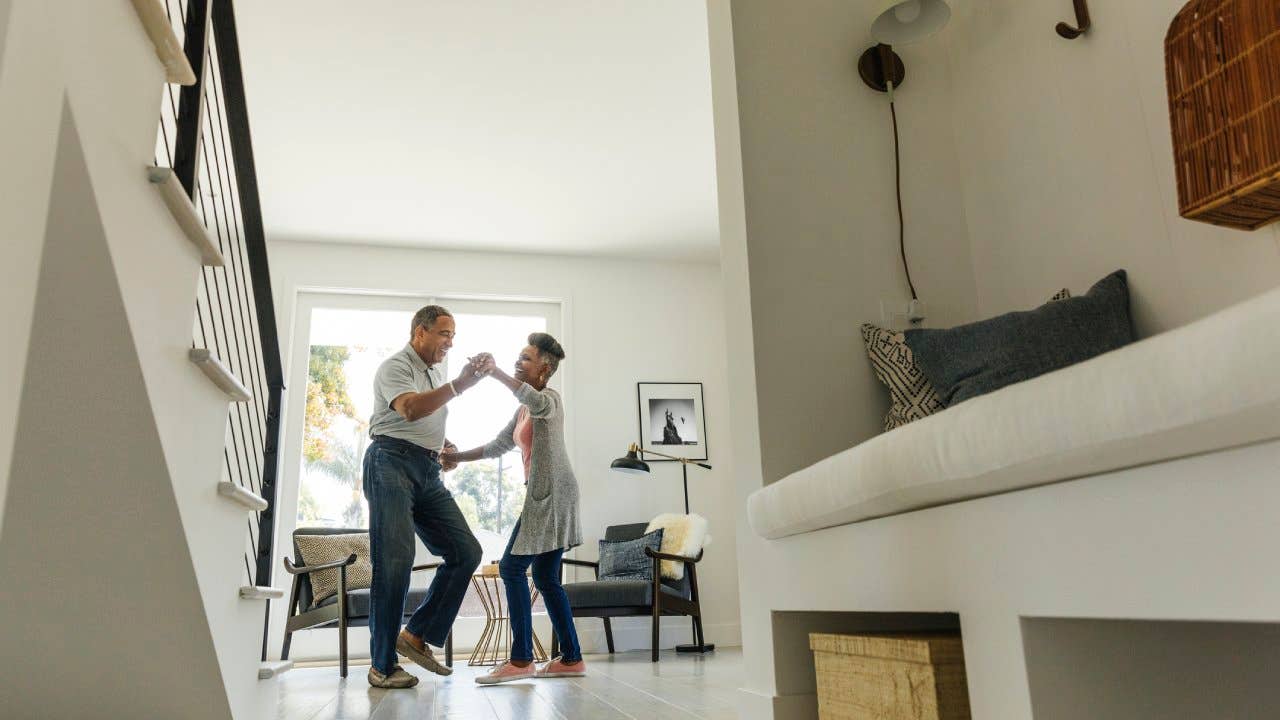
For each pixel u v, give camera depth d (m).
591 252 6.43
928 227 2.30
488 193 5.46
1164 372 0.82
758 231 2.19
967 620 1.18
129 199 1.11
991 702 1.12
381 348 6.15
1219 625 1.13
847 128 2.31
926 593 1.29
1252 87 1.40
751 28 2.32
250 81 4.21
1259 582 0.77
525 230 6.02
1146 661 1.09
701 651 5.27
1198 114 1.52
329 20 3.79
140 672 1.52
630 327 6.47
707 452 6.35
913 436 1.25
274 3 3.66
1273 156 1.35
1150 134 1.74
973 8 2.32
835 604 1.61
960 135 2.36
